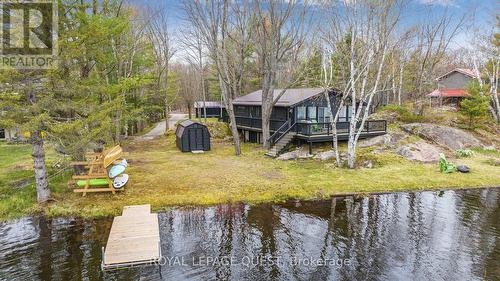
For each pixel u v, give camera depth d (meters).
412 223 13.19
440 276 9.52
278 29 25.28
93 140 15.86
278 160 23.28
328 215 13.92
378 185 17.39
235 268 9.91
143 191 16.03
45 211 13.52
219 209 14.38
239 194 15.89
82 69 16.70
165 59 42.84
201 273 9.62
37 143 13.78
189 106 54.56
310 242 11.58
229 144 31.34
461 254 10.75
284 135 25.28
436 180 18.33
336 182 17.80
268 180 18.09
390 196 16.17
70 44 13.04
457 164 21.75
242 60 31.58
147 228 11.87
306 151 24.12
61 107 13.38
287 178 18.50
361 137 25.41
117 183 15.57
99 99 18.92
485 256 10.62
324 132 24.48
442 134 27.73
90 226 12.52
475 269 9.87
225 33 26.09
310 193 16.27
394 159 22.30
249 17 27.73
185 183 17.41
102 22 15.30
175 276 9.45
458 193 16.70
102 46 17.31
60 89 13.66
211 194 15.73
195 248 11.07
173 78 48.69
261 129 29.33
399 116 32.62
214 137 34.75
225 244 11.37
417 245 11.37
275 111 28.47
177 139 29.47
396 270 9.84
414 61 43.97
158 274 9.54
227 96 27.20
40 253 10.56
